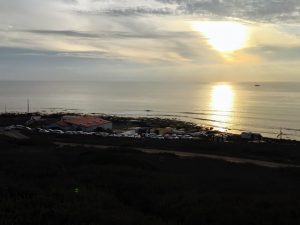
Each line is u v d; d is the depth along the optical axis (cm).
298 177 2186
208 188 1544
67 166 2080
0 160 2083
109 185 1483
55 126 6956
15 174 1684
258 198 1318
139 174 1762
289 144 5441
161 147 4150
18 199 1096
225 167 2450
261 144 5000
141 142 4691
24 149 3161
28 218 923
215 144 4553
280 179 2019
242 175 2047
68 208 1020
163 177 1719
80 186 1391
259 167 2595
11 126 6669
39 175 1669
